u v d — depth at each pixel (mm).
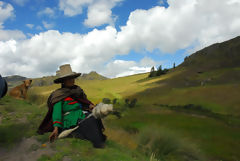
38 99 8539
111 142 3477
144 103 34188
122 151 3104
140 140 4914
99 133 2855
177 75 81375
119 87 70375
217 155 7766
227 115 23422
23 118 3949
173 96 40844
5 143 2383
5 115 4094
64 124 2787
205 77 62531
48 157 2135
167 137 5152
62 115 2822
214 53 105062
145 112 23016
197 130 13578
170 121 17250
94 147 2691
